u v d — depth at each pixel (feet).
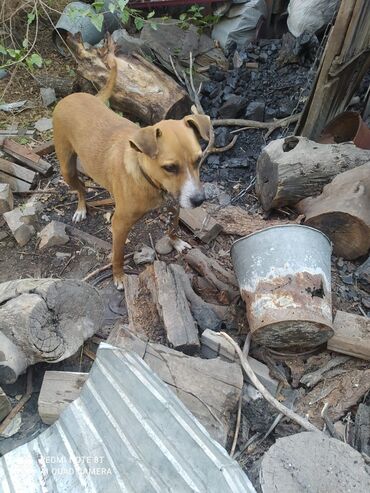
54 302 3.34
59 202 5.25
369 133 4.72
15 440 3.33
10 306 3.30
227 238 4.76
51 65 6.81
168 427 2.63
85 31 6.36
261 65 6.58
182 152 3.43
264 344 3.57
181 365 3.32
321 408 3.41
